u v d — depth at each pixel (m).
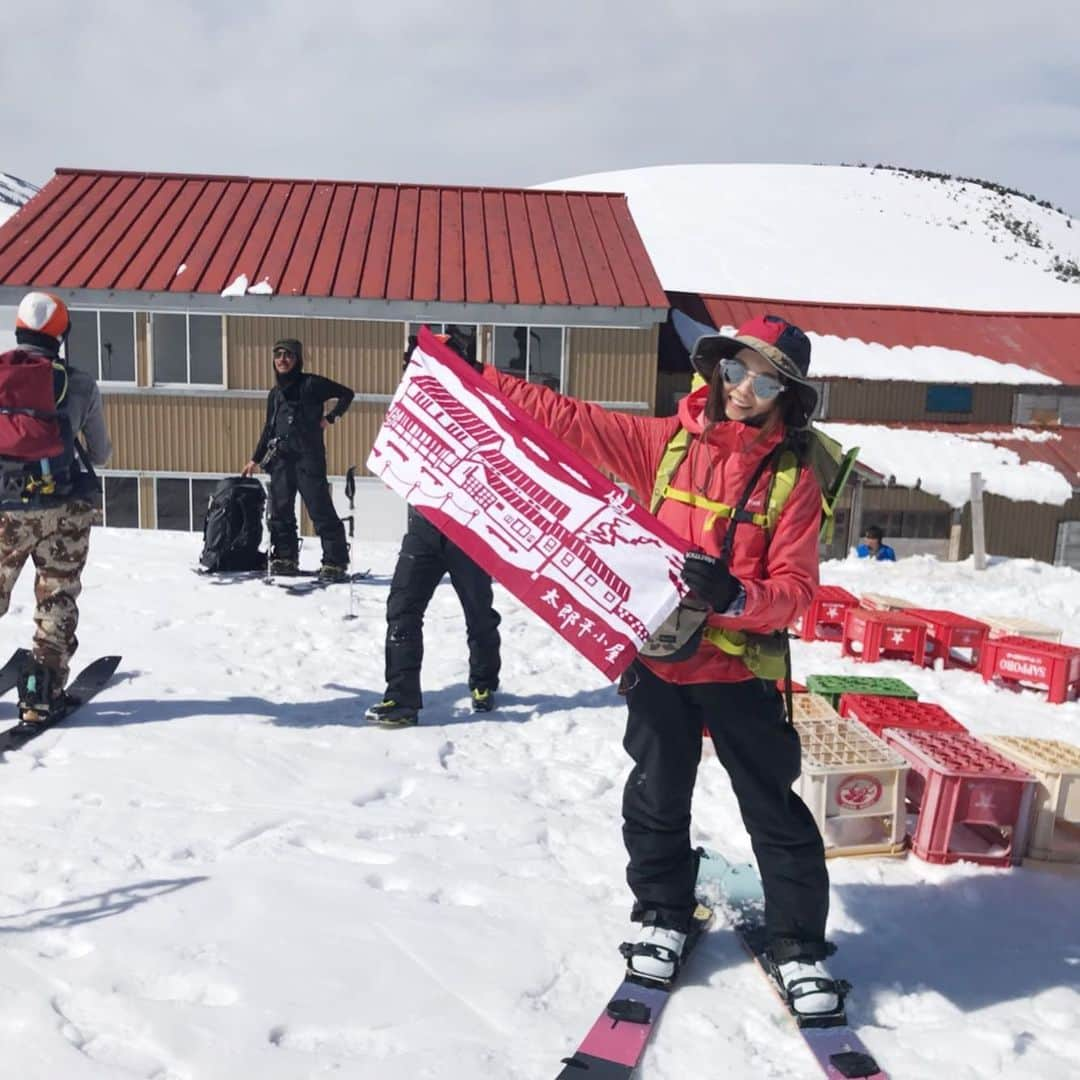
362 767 4.66
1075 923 3.49
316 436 9.04
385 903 3.34
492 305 20.34
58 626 4.95
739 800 2.90
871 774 3.96
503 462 2.90
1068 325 26.28
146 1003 2.70
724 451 2.72
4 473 4.54
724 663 2.78
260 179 24.67
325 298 20.14
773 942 2.92
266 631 7.22
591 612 2.70
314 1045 2.61
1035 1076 2.57
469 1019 2.74
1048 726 6.21
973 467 21.06
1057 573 15.01
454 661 6.73
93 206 22.84
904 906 3.56
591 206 24.62
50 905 3.24
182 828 3.88
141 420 20.61
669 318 23.94
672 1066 2.58
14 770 4.41
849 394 23.47
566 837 4.05
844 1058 2.57
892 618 7.72
